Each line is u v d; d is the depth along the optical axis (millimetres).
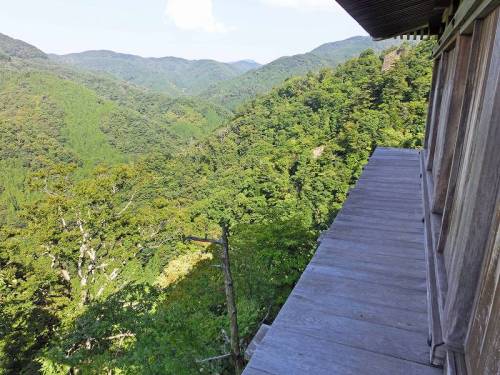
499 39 982
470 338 1037
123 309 6922
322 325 1567
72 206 13289
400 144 31109
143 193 22359
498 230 882
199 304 6039
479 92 1261
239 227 9047
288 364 1354
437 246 1773
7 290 10859
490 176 945
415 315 1608
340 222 2750
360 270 2020
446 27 2857
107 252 14633
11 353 9391
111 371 6047
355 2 2309
